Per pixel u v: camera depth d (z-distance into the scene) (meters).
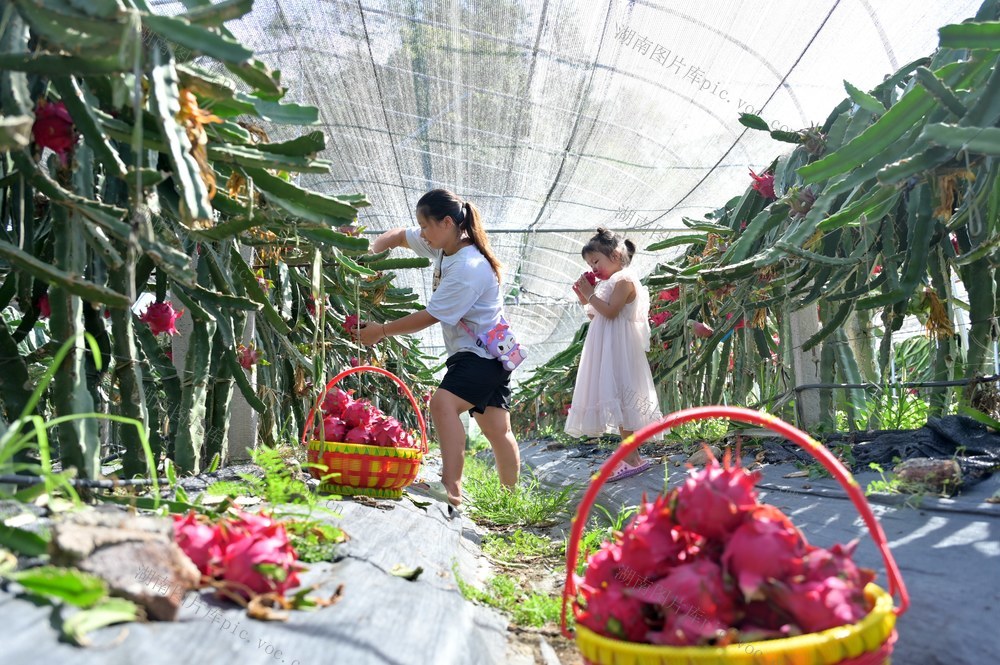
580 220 9.44
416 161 7.63
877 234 3.81
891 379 4.53
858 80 5.00
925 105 3.02
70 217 1.96
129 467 2.31
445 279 3.37
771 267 4.31
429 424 11.73
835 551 1.20
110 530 1.21
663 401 7.13
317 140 2.20
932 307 3.71
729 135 6.36
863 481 2.86
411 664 1.23
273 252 3.58
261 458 2.02
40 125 1.88
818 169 3.20
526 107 6.27
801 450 3.71
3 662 0.91
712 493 1.20
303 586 1.51
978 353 3.56
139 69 1.56
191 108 1.90
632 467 4.41
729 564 1.16
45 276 1.69
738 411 1.33
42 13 1.58
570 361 9.20
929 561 1.88
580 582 1.37
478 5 4.76
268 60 5.29
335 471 3.06
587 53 5.38
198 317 2.93
